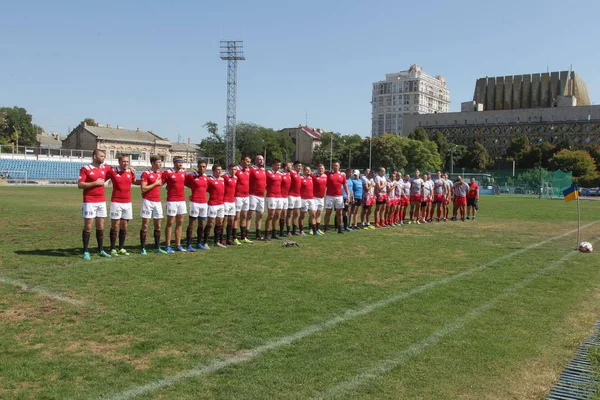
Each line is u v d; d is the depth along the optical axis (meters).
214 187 12.77
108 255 11.12
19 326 6.11
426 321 6.57
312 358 5.25
